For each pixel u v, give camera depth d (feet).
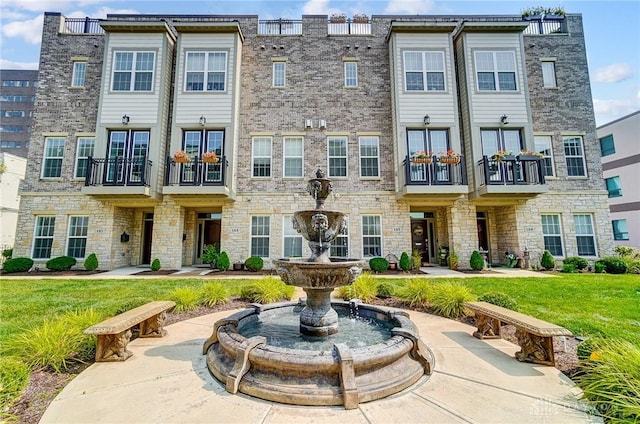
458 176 38.34
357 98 42.73
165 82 40.83
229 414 7.61
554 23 45.32
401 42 41.60
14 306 18.62
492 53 41.24
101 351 10.91
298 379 8.45
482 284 26.48
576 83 43.06
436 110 40.45
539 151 41.65
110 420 7.36
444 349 12.22
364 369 8.72
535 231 39.93
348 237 40.29
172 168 38.68
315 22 44.14
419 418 7.43
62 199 39.86
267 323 14.06
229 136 39.70
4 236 63.72
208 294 20.03
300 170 41.34
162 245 39.22
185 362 10.86
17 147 164.04
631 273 34.73
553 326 10.37
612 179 70.13
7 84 169.58
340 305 16.53
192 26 40.42
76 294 22.38
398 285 26.94
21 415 7.61
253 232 40.42
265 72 43.04
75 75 42.47
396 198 40.40
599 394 7.66
